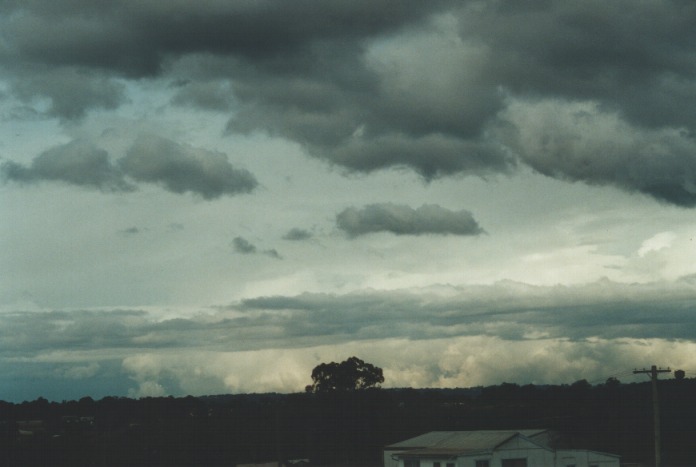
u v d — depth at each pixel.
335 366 103.25
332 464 93.94
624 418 87.50
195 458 90.25
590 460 64.81
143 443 89.94
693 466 78.12
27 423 104.19
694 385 90.62
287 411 97.62
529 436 68.19
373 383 103.50
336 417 98.31
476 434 69.12
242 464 86.56
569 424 90.00
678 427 85.31
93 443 89.12
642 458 84.50
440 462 62.47
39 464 86.12
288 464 85.06
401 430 99.25
